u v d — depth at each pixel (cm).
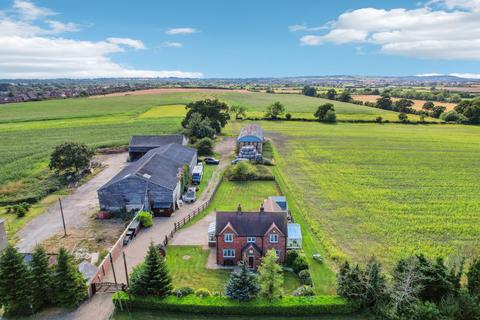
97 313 3394
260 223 4244
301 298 3447
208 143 9456
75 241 4759
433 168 8500
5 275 3259
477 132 13738
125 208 5547
